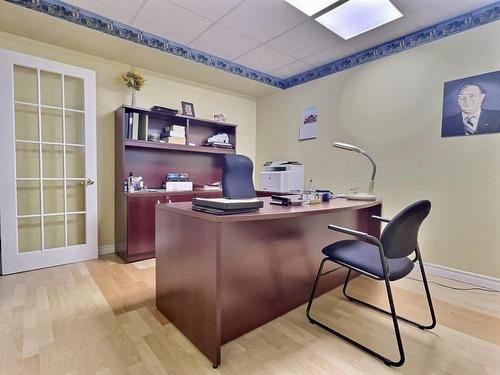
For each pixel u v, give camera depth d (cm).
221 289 131
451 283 223
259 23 236
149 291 201
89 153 271
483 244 216
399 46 261
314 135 343
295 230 179
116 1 207
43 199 257
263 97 416
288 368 124
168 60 287
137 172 310
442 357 132
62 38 242
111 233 298
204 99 365
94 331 149
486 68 211
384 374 121
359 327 158
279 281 169
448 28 229
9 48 235
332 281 212
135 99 295
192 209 143
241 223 145
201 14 223
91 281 218
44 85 253
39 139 249
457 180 228
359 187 298
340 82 314
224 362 126
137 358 128
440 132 236
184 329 146
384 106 274
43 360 125
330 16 225
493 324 162
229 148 364
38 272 237
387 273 127
